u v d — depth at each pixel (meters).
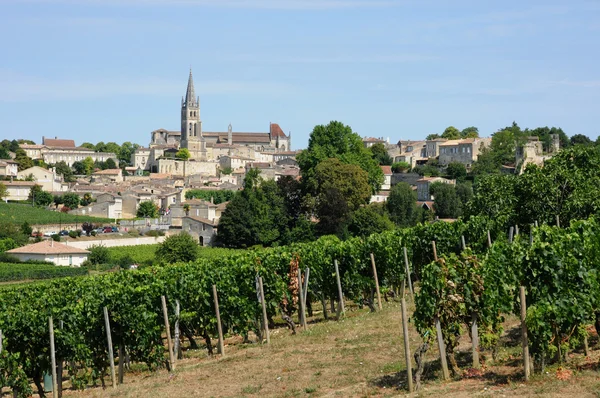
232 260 45.53
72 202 181.25
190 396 25.83
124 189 196.88
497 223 50.94
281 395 24.39
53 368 29.34
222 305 36.94
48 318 30.70
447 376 23.52
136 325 32.84
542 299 23.27
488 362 24.98
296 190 133.62
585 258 24.86
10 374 29.23
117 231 141.12
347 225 120.94
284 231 126.00
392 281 45.75
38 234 128.50
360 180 132.75
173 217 157.38
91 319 32.19
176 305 35.50
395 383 24.03
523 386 21.45
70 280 51.16
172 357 32.62
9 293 46.22
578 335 24.02
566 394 20.09
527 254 24.69
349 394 23.41
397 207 134.50
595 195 50.06
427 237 48.62
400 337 31.03
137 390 28.41
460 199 147.38
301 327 39.66
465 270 24.52
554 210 51.19
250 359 31.14
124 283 39.59
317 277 43.19
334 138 148.00
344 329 34.75
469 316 24.47
